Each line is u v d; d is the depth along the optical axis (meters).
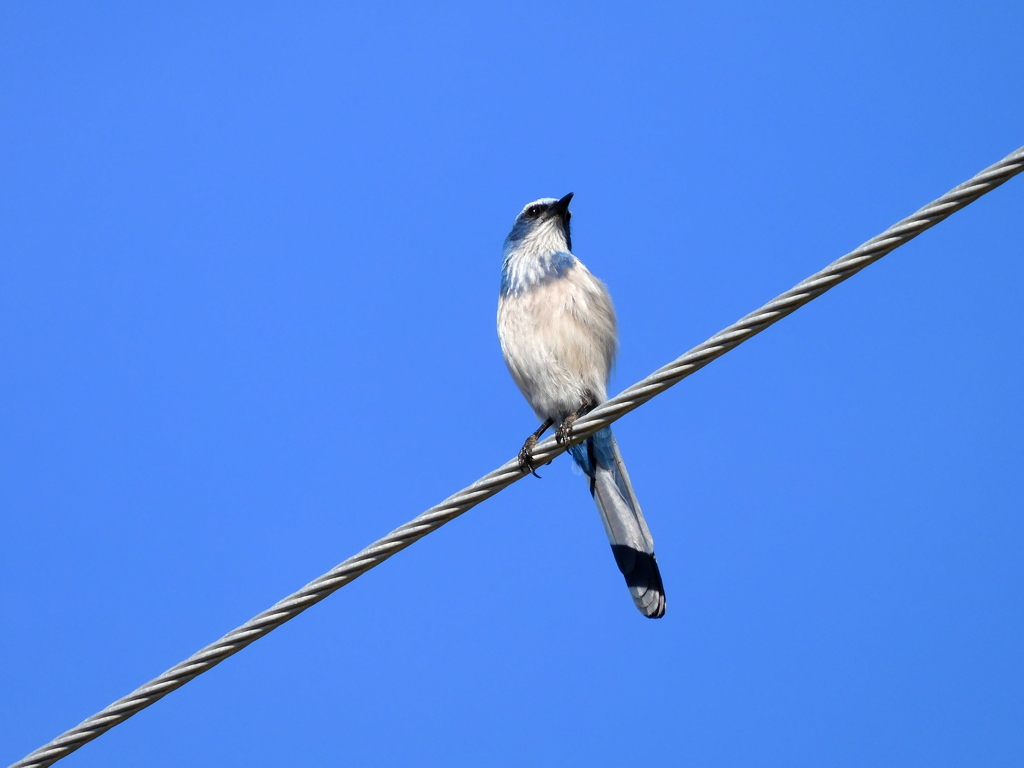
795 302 8.12
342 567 8.65
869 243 7.86
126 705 8.34
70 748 8.34
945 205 7.60
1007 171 7.38
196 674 8.42
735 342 8.39
